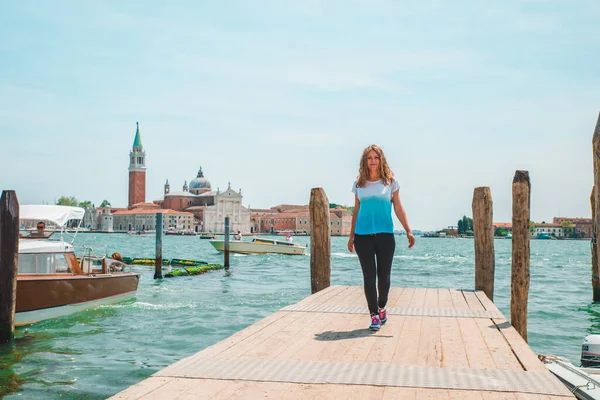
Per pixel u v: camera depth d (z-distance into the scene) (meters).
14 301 13.14
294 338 6.53
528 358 5.62
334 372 5.02
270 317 7.94
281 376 4.88
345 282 32.19
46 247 17.72
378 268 7.25
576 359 12.18
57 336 14.62
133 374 10.99
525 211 9.18
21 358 12.20
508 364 5.44
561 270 43.88
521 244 9.20
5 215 12.84
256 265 45.28
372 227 7.14
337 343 6.29
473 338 6.61
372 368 5.17
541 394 4.44
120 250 76.81
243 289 26.25
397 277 36.44
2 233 12.86
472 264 51.50
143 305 20.25
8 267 12.90
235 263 48.06
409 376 4.91
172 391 4.46
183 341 14.16
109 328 15.79
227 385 4.63
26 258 17.12
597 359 8.77
